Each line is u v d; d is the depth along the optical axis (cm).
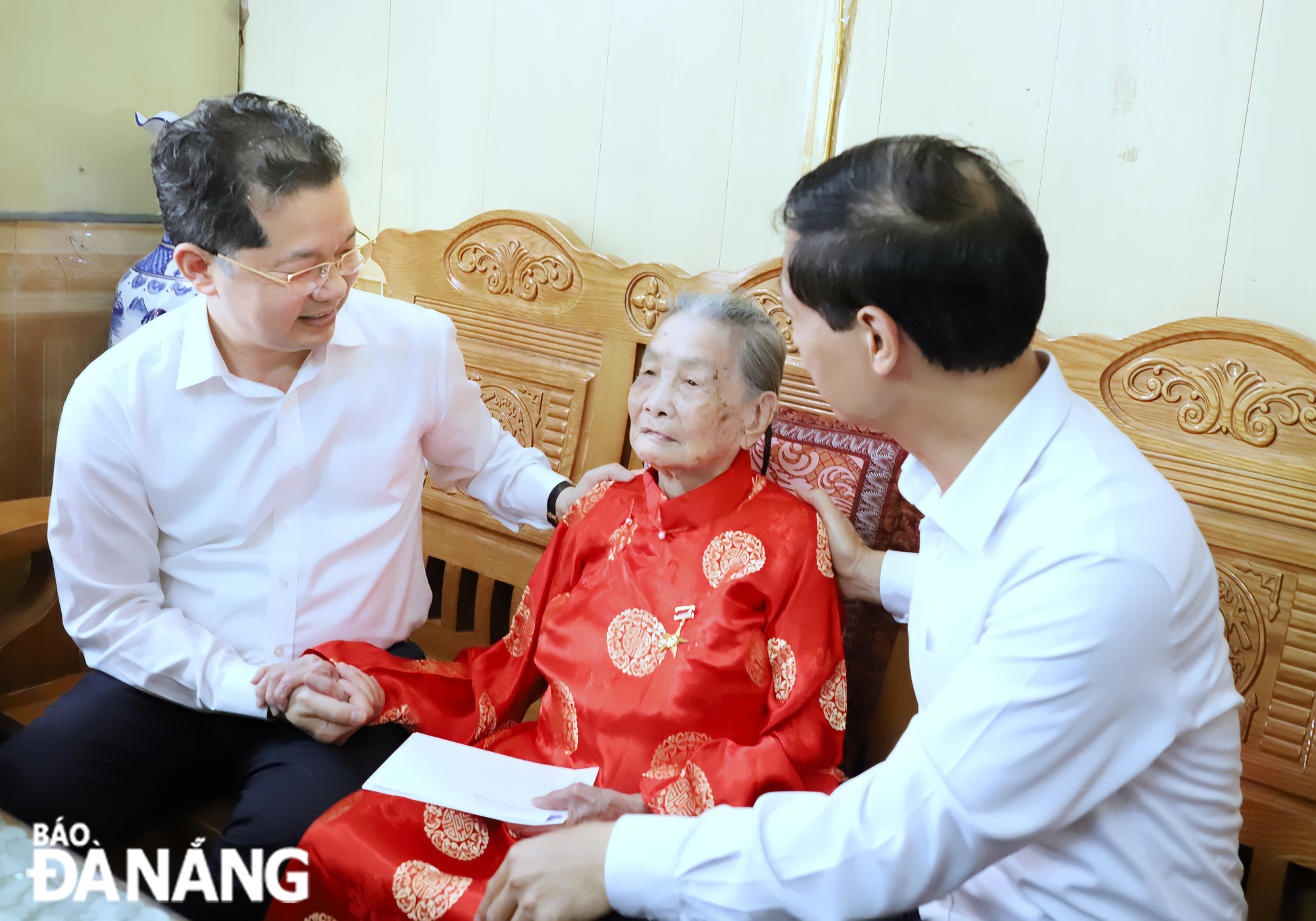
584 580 154
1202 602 99
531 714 195
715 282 187
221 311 147
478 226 215
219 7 264
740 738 140
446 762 137
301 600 159
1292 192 158
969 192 98
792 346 181
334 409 159
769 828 103
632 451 200
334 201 138
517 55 229
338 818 131
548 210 230
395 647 172
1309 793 146
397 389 165
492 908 112
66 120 237
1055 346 165
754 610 143
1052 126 175
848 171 102
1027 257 99
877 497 161
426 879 125
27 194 233
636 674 142
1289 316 160
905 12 185
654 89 213
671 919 106
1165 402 156
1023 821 96
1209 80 162
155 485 155
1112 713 95
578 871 108
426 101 243
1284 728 148
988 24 178
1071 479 102
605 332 200
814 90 195
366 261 234
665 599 144
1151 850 102
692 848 104
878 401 108
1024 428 106
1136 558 94
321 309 142
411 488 170
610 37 216
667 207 215
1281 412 147
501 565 214
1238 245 163
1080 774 96
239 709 148
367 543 164
